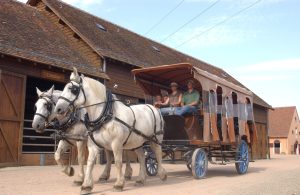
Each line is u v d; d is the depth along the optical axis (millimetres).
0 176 11508
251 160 15203
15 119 14664
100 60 19016
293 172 15203
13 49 14500
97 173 13086
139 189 9195
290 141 65750
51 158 16188
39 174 12219
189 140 11516
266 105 34750
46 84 19953
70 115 9477
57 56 16688
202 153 11852
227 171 15188
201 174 11734
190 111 11516
